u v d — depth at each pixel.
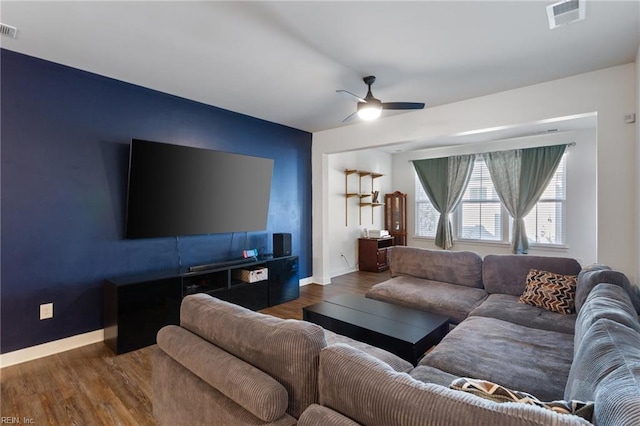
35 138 2.68
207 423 1.29
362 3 1.98
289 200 4.97
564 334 2.11
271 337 1.21
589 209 5.00
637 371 0.89
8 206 2.56
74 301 2.88
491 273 3.19
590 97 2.97
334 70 2.94
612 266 2.82
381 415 0.87
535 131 5.15
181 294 3.19
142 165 3.12
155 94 3.42
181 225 3.48
